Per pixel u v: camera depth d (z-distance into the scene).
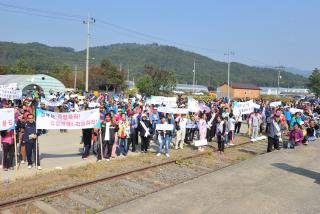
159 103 27.09
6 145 13.45
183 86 147.25
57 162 15.18
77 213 9.73
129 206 10.04
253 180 12.91
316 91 104.38
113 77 76.81
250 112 25.53
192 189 11.69
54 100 28.70
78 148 18.56
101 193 11.34
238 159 17.47
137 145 20.00
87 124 15.37
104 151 16.00
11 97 23.83
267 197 11.02
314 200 10.91
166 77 65.88
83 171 13.55
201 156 17.56
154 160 16.12
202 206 10.11
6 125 13.34
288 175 13.77
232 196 11.02
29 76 45.78
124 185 12.27
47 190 11.05
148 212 9.59
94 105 24.39
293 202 10.66
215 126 21.86
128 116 18.48
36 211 9.62
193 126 20.77
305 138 21.12
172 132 17.58
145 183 12.70
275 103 32.09
